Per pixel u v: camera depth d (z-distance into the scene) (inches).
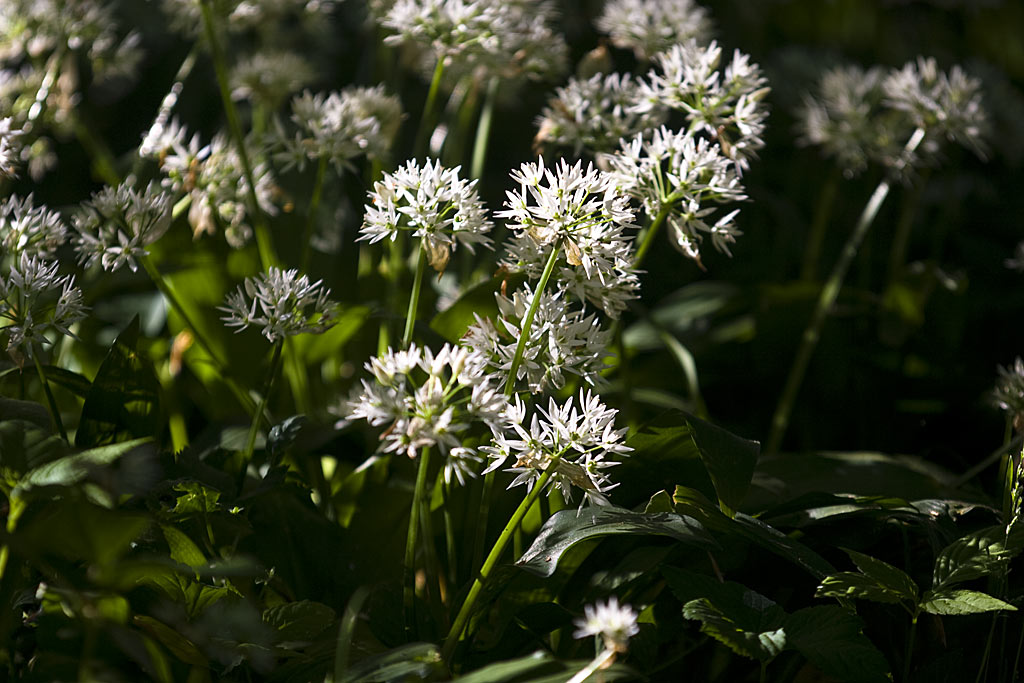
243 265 47.8
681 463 39.2
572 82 40.9
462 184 36.2
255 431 39.7
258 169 43.4
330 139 42.0
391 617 37.9
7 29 45.8
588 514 37.1
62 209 49.3
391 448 34.5
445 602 39.5
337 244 50.0
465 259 49.6
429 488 41.5
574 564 38.2
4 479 35.8
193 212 42.7
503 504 40.4
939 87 45.6
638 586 38.6
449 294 50.9
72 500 33.0
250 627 36.1
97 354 50.3
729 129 39.4
